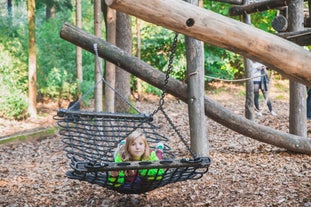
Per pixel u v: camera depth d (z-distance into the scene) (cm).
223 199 545
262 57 287
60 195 588
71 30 737
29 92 1291
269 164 702
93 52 738
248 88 1079
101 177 456
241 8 1009
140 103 1555
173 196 568
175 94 738
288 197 536
